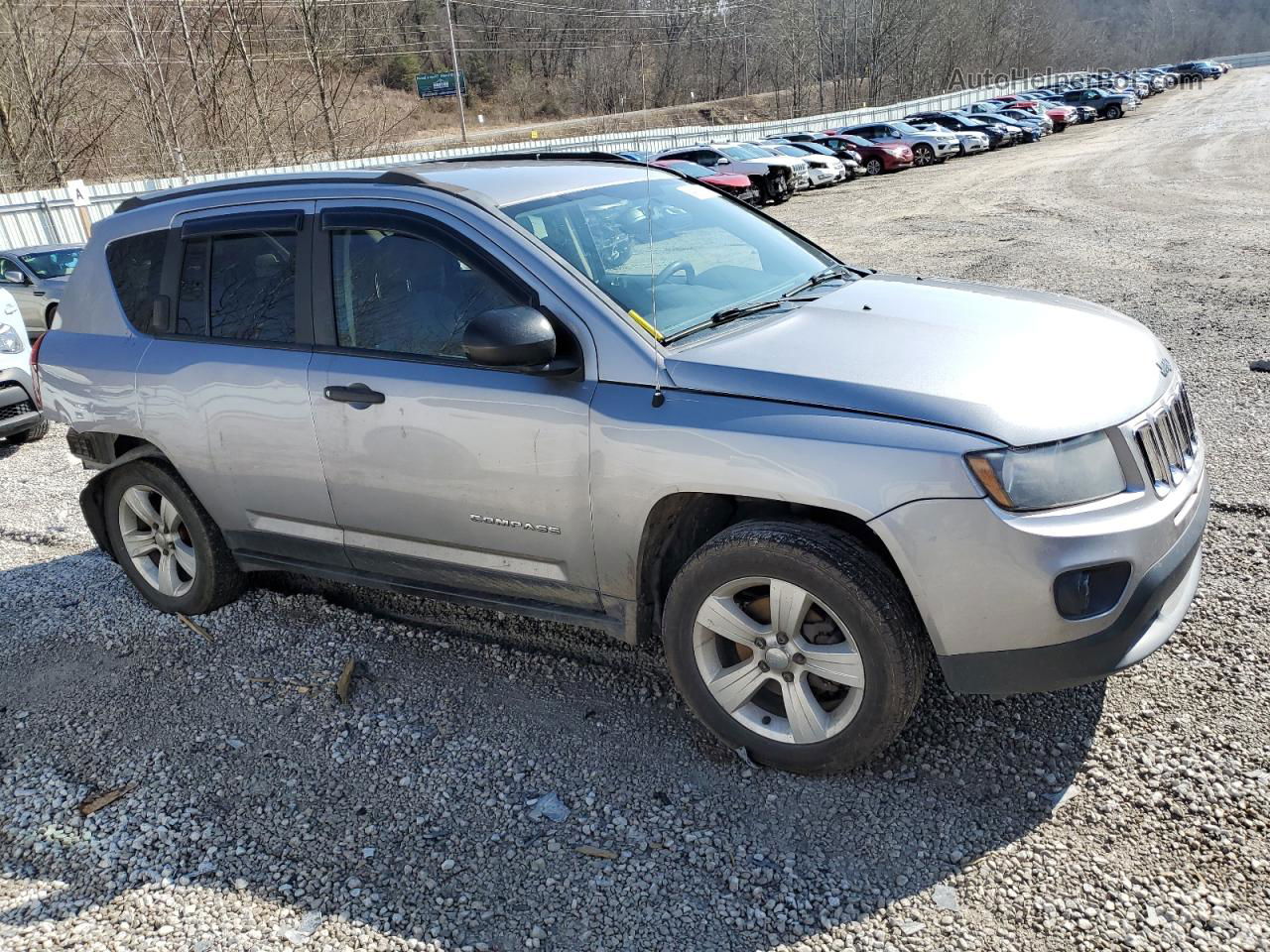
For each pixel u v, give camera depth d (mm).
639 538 3020
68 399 4258
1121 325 3371
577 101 92562
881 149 31281
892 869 2582
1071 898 2424
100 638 4246
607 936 2453
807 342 3018
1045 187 21141
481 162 4074
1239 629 3496
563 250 3291
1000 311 3342
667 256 3562
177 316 3984
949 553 2586
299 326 3639
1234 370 6707
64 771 3314
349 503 3600
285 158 40594
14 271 12859
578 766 3115
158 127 37344
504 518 3248
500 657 3807
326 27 43844
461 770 3143
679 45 93500
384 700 3576
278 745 3357
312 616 4273
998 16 93688
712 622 2967
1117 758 2896
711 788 2961
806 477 2688
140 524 4434
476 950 2436
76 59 35438
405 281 3404
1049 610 2570
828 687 3021
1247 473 4895
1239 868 2461
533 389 3104
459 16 90812
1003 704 3199
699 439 2818
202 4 38969
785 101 84562
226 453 3832
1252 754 2850
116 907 2664
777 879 2588
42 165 34750
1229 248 11562
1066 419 2648
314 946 2479
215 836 2918
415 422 3314
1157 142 31656
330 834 2893
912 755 3010
